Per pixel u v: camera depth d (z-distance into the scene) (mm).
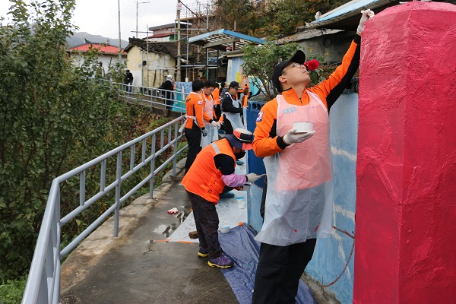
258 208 5000
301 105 2803
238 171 8133
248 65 4695
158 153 6906
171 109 18688
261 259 3078
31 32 7449
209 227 4320
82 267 4379
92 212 7969
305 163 2770
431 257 1849
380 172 1929
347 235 3238
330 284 3576
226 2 22891
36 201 6789
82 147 8594
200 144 7875
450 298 1906
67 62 8344
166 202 6633
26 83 7145
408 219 1798
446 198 1833
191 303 3723
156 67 31297
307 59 4938
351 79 3029
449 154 1808
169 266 4402
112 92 9664
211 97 8805
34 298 1553
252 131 4684
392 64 1827
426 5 1753
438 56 1749
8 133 6969
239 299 3764
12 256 6543
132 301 3746
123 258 4590
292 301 3215
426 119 1767
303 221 2852
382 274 1943
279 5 17891
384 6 4766
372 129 1989
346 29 6285
